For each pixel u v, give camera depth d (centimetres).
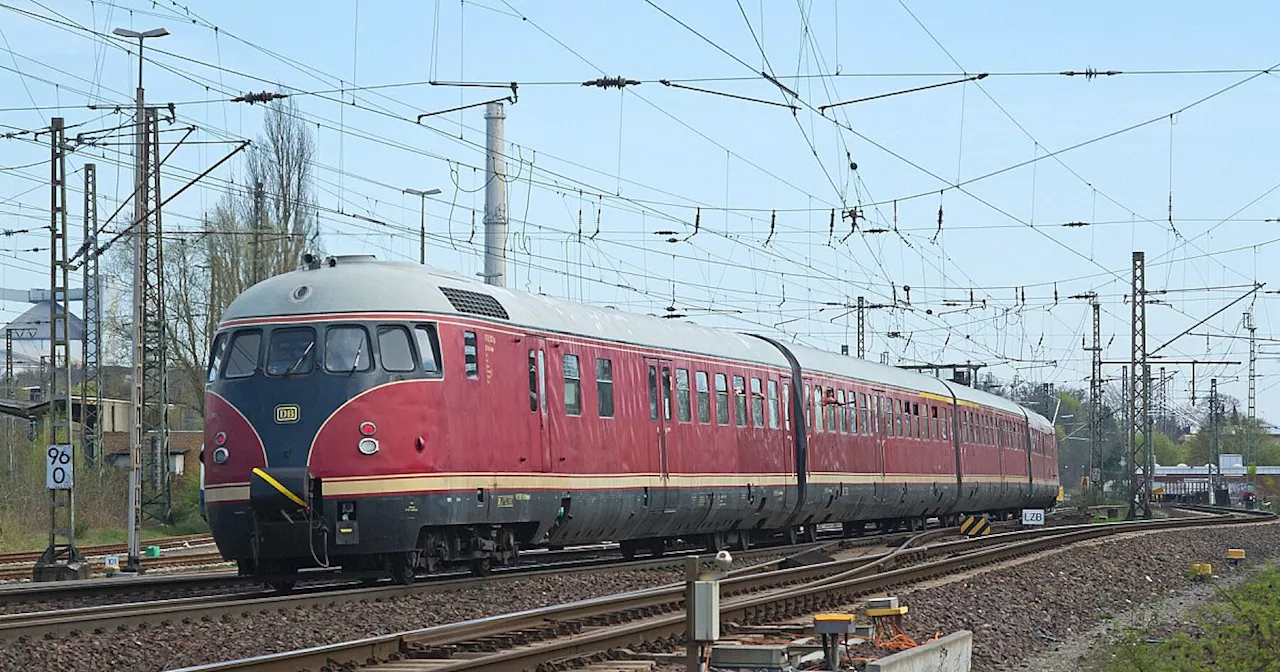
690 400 2898
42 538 4756
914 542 3716
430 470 2036
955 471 4578
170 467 5597
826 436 3556
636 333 2736
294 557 2070
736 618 1744
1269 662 1697
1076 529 4050
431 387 2058
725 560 1195
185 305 6200
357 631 1636
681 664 1427
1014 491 5381
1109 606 2427
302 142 5600
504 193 3897
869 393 3894
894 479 4003
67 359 3281
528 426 2288
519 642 1498
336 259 2159
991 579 2508
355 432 1994
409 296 2086
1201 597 2648
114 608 1680
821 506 3519
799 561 2634
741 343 3244
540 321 2380
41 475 5103
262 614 1692
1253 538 4147
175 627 1576
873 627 1664
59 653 1389
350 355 2025
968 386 5100
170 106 3600
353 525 1978
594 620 1683
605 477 2531
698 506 2898
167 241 6097
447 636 1478
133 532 3403
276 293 2094
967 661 1562
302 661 1273
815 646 1529
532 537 2361
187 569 3453
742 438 3112
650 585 2322
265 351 2042
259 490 1975
